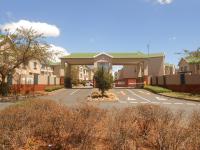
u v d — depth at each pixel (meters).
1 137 5.34
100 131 5.89
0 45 35.28
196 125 5.50
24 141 5.61
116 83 75.75
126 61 61.50
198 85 39.84
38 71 63.81
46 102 8.17
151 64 72.00
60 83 60.06
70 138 5.65
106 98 30.58
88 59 61.53
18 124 5.93
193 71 53.88
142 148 5.47
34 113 6.50
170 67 81.25
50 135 5.98
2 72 35.66
